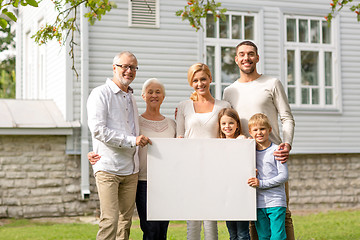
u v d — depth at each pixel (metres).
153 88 4.70
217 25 10.34
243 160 4.18
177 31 10.01
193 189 4.14
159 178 4.13
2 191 9.02
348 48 11.22
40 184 9.19
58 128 9.14
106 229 4.20
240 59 4.68
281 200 4.29
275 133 4.67
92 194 9.38
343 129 11.05
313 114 10.84
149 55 9.83
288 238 4.77
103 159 4.27
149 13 9.84
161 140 4.14
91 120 4.21
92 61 9.55
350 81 11.22
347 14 11.21
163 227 4.67
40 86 11.92
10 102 10.18
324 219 9.34
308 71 10.97
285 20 10.77
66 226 8.25
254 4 10.54
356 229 8.25
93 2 5.49
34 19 12.26
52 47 10.62
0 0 4.60
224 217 4.15
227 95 4.83
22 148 9.16
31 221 8.81
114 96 4.33
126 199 4.40
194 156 4.16
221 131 4.52
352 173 11.00
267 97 4.63
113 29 9.66
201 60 10.13
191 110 4.63
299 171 10.66
